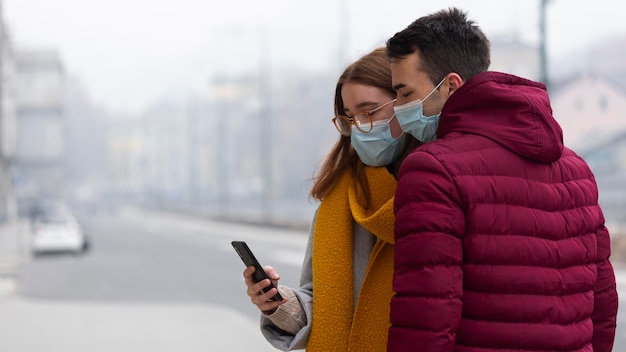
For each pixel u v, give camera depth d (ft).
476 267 7.16
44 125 324.80
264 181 182.39
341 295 8.57
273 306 8.52
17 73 319.27
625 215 102.47
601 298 8.34
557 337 7.28
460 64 7.61
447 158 7.18
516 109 7.33
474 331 7.15
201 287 58.23
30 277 67.05
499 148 7.36
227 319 39.58
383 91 8.52
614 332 8.53
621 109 191.01
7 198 195.93
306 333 8.64
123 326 37.40
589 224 7.84
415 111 7.77
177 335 34.40
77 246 94.43
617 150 181.47
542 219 7.35
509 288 7.16
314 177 9.17
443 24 7.66
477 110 7.47
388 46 7.86
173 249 105.40
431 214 7.09
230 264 80.02
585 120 191.83
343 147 9.02
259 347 31.19
